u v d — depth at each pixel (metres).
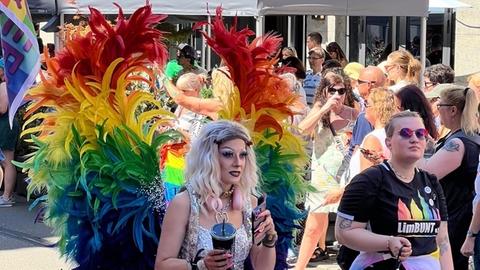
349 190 4.39
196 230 3.80
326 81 7.12
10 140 10.81
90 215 4.49
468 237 5.26
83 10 9.69
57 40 10.05
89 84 4.59
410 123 4.33
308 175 6.87
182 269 3.76
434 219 4.37
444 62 16.23
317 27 16.11
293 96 5.02
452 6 14.09
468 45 16.05
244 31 5.02
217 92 5.22
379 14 9.88
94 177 4.48
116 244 4.46
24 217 10.33
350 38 16.30
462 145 5.28
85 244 4.48
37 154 4.59
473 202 5.26
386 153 6.00
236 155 3.80
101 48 4.61
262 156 4.89
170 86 6.02
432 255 4.39
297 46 16.02
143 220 4.50
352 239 4.35
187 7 9.70
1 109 10.67
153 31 4.71
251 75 4.95
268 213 3.95
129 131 4.58
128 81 4.74
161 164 4.79
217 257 3.67
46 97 4.62
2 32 4.85
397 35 15.86
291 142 5.01
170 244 3.80
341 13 9.77
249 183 3.89
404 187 4.36
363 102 7.79
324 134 7.13
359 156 6.25
